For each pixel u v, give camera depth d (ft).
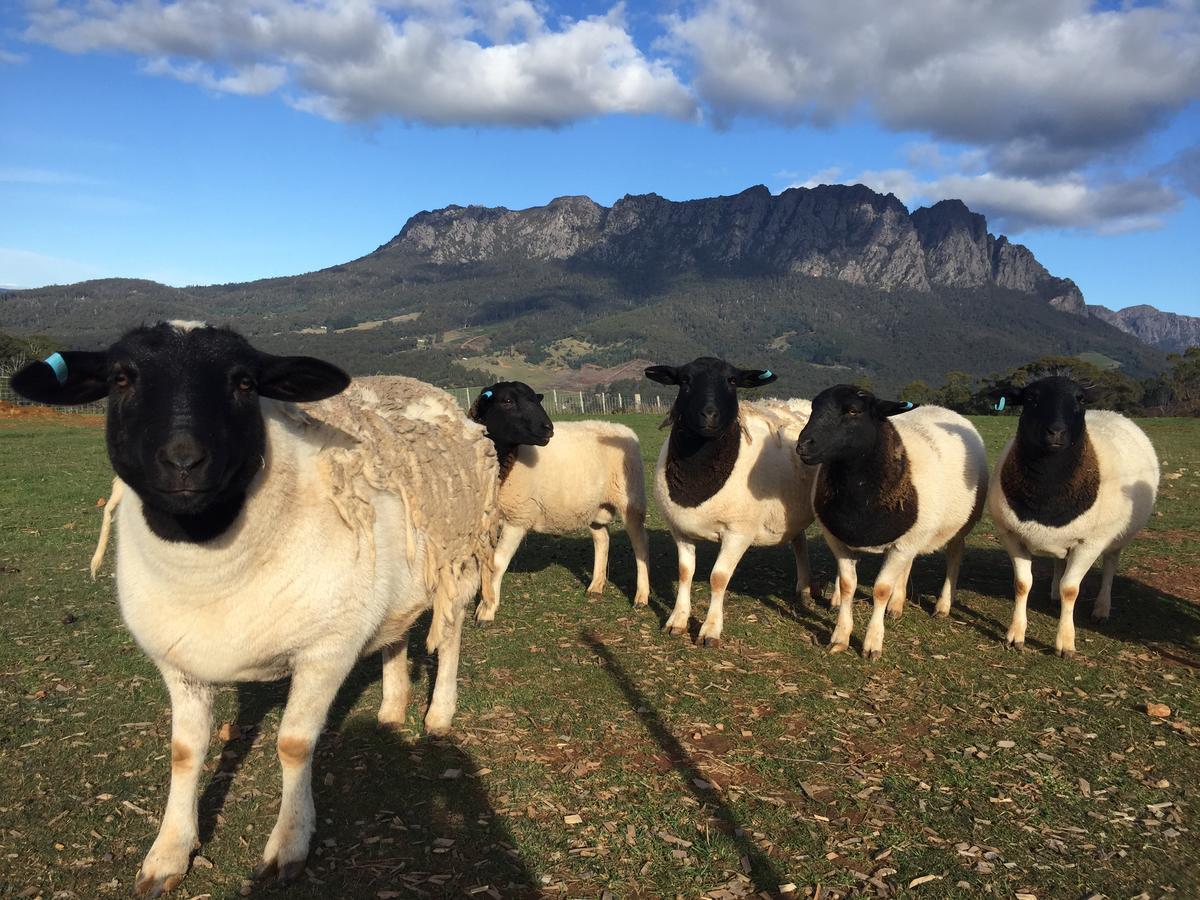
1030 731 6.42
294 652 4.58
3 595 9.23
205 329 4.22
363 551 4.66
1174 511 14.69
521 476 9.03
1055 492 7.79
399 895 4.54
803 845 5.01
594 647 8.00
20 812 5.15
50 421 37.11
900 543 7.97
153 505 4.00
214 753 5.86
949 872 4.81
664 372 8.42
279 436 4.52
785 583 10.45
